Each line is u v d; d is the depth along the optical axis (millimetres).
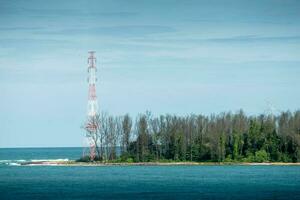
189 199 192625
